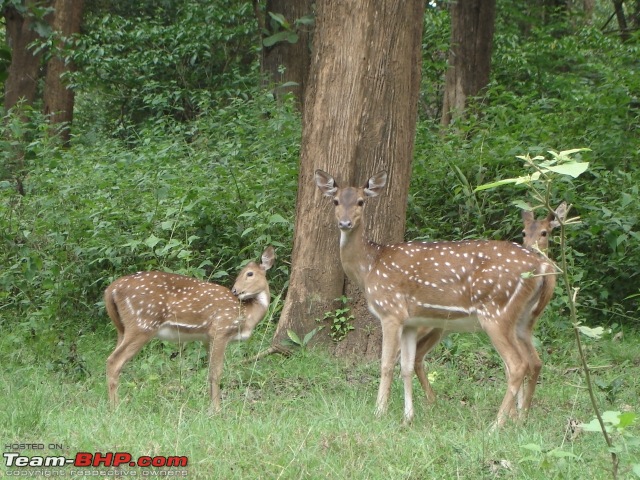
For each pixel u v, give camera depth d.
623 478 7.01
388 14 11.80
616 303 14.10
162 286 10.05
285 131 16.02
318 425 8.30
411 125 12.18
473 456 7.39
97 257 13.18
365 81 11.83
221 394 10.02
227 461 7.13
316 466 7.13
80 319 12.80
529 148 14.73
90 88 26.59
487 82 22.11
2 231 13.58
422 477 7.04
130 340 9.84
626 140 15.85
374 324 11.95
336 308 12.04
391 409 9.73
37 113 17.64
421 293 9.73
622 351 12.60
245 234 13.30
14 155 16.06
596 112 16.66
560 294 12.60
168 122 20.25
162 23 28.08
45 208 13.76
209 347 10.31
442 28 24.56
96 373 10.78
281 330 12.04
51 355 11.13
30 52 25.72
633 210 14.33
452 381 10.94
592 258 14.64
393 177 11.97
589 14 32.50
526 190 14.46
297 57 22.53
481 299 9.48
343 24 11.84
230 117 18.28
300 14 22.45
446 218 14.80
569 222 6.00
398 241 12.09
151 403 9.38
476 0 21.84
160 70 25.67
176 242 12.13
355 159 11.90
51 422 8.22
